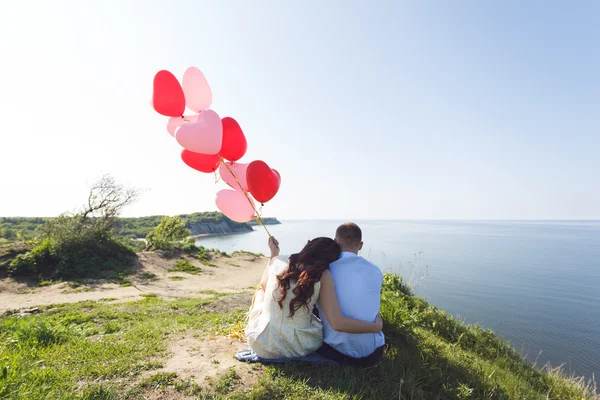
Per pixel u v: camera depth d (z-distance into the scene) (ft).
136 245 93.35
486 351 19.62
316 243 8.68
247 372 8.46
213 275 65.72
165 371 8.69
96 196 63.41
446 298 68.33
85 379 8.23
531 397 11.67
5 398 6.82
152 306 27.55
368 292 8.18
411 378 8.88
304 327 8.50
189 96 12.55
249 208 12.41
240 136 12.21
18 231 131.95
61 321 19.45
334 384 7.92
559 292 85.10
